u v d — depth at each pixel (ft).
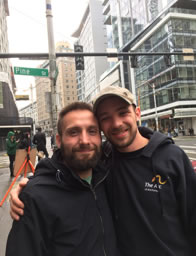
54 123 18.07
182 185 4.15
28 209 3.54
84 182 4.14
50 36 18.66
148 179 4.25
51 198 3.74
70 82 311.06
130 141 4.42
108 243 4.03
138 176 4.32
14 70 20.25
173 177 4.22
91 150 4.13
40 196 3.67
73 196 3.97
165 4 115.96
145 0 131.75
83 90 282.97
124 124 4.36
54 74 18.60
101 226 4.06
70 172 4.00
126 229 4.17
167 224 3.97
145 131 5.27
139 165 4.42
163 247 3.82
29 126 73.82
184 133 95.55
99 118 4.50
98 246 3.86
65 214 3.74
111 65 182.39
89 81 253.03
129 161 4.54
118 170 4.64
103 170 4.68
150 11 127.24
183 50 27.17
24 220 3.48
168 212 4.04
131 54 25.05
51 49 18.70
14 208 3.58
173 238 3.95
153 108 120.67
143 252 3.92
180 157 4.42
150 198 4.11
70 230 3.69
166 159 4.33
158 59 113.50
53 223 3.68
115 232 4.36
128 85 154.61
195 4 113.80
